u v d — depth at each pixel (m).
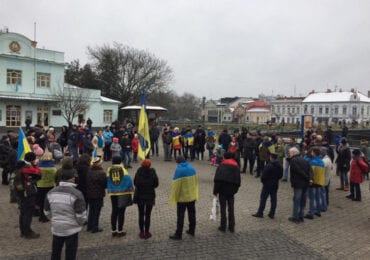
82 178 7.76
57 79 40.09
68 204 5.12
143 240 7.34
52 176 8.23
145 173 7.36
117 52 56.59
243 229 8.27
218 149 18.12
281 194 12.16
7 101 36.84
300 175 8.81
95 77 56.81
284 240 7.62
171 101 74.44
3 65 36.44
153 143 21.97
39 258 6.26
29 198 7.20
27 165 7.21
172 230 8.05
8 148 11.98
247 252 6.89
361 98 98.38
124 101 56.50
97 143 17.17
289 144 14.66
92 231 7.72
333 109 99.19
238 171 8.08
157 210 9.67
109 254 6.56
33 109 38.56
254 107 111.88
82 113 40.78
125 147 16.55
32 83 38.34
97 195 7.58
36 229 7.81
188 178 7.45
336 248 7.27
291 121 106.62
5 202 9.95
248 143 16.19
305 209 10.34
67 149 16.56
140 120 11.10
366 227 8.70
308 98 105.38
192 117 106.62
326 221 9.16
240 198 11.39
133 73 56.94
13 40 36.97
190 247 7.04
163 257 6.50
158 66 58.75
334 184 14.37
